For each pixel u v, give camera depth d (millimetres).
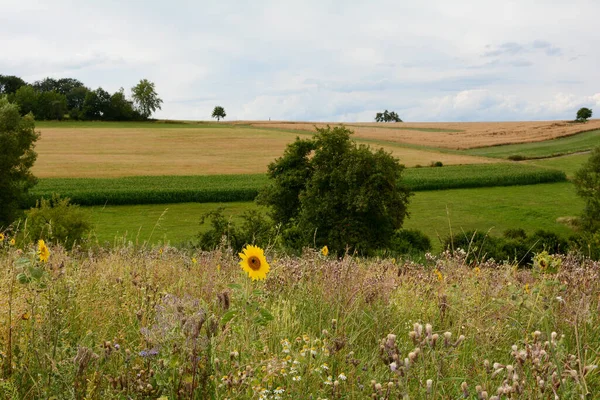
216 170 76375
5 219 41281
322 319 4070
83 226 31484
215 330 2750
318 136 36375
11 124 41719
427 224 50344
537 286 4402
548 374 2418
